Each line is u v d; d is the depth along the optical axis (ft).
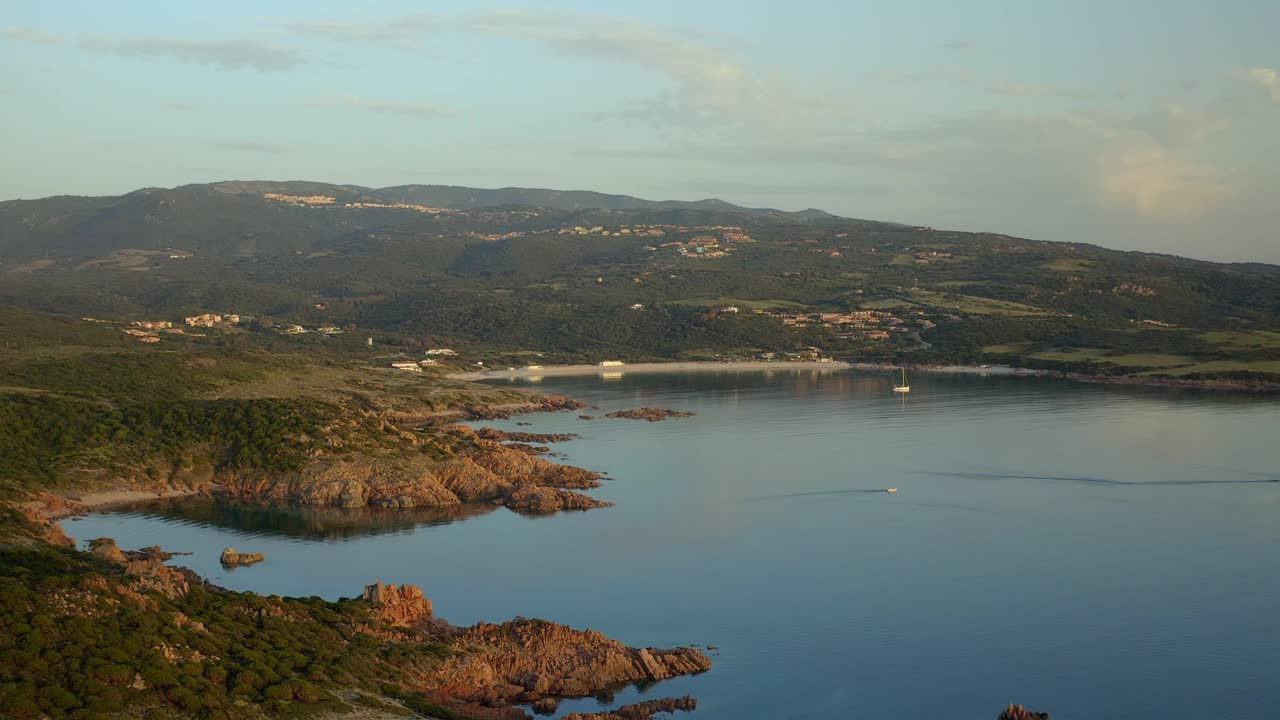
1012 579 410.31
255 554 438.40
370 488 554.05
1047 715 287.48
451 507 549.13
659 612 374.02
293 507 539.70
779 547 462.60
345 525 503.20
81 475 540.93
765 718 290.35
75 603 266.57
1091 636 347.97
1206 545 457.27
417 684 291.17
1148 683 311.47
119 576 302.25
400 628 323.78
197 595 299.99
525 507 542.98
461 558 444.55
